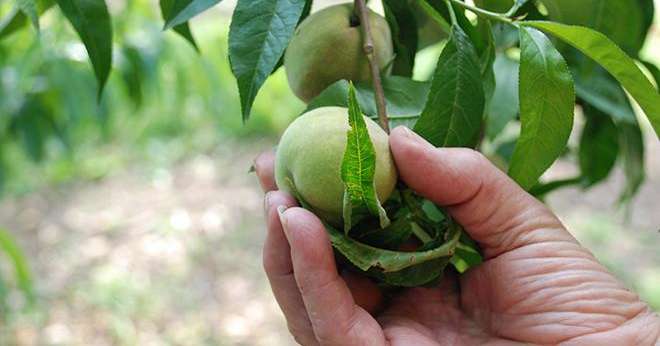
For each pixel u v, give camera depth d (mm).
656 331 519
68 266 1961
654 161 2285
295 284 520
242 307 1814
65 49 980
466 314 553
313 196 477
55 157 2287
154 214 2221
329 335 493
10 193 2248
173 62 1337
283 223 477
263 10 484
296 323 532
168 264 1982
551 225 531
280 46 481
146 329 1729
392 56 554
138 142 2539
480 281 546
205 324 1753
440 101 504
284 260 512
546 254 527
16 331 1668
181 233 2127
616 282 531
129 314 1768
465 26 548
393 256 469
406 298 555
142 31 1075
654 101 510
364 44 518
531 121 501
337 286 487
